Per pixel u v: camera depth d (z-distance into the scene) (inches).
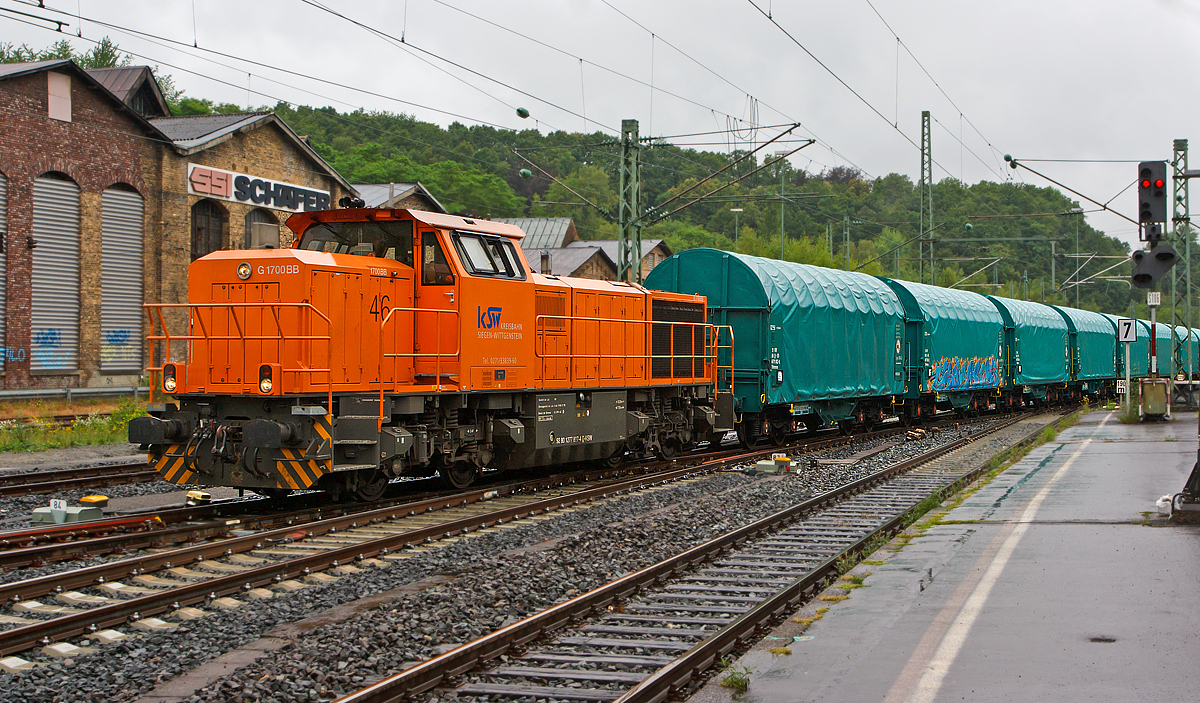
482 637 284.7
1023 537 411.8
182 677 257.6
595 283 665.6
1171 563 352.8
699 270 845.2
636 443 721.6
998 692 221.0
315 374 462.9
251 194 1307.8
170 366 480.7
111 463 733.3
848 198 3838.6
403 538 421.1
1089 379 1681.8
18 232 1063.0
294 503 515.2
